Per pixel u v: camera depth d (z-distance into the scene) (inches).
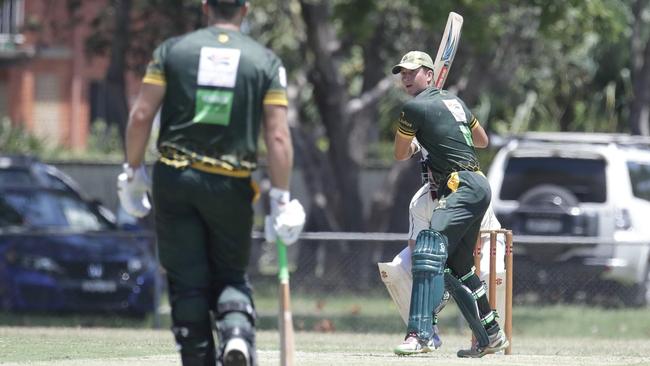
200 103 832.3
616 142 2746.1
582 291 2711.6
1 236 2527.1
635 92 3287.4
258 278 3112.7
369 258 3097.9
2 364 1117.1
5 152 4591.5
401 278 1315.2
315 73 3339.1
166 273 874.1
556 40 3117.6
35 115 5364.2
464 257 1233.4
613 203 2674.7
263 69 837.8
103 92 5364.2
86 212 2810.0
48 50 5216.5
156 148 861.2
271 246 3444.9
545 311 2655.0
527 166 2755.9
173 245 850.8
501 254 1408.7
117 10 3157.0
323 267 3063.5
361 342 1803.6
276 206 842.8
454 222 1176.2
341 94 3302.2
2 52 5059.1
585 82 4591.5
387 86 3395.7
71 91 5359.3
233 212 841.5
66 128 5383.9
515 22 3184.1
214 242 856.9
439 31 2778.1
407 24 3368.6
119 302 2524.6
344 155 3339.1
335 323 2546.8
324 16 3213.6
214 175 831.7
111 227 2810.0
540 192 2699.3
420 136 1211.9
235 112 833.5
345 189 3348.9
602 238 2672.2
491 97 4603.8
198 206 838.5
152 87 837.8
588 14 2839.6
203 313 850.1
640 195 2726.4
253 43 848.3
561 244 2603.3
